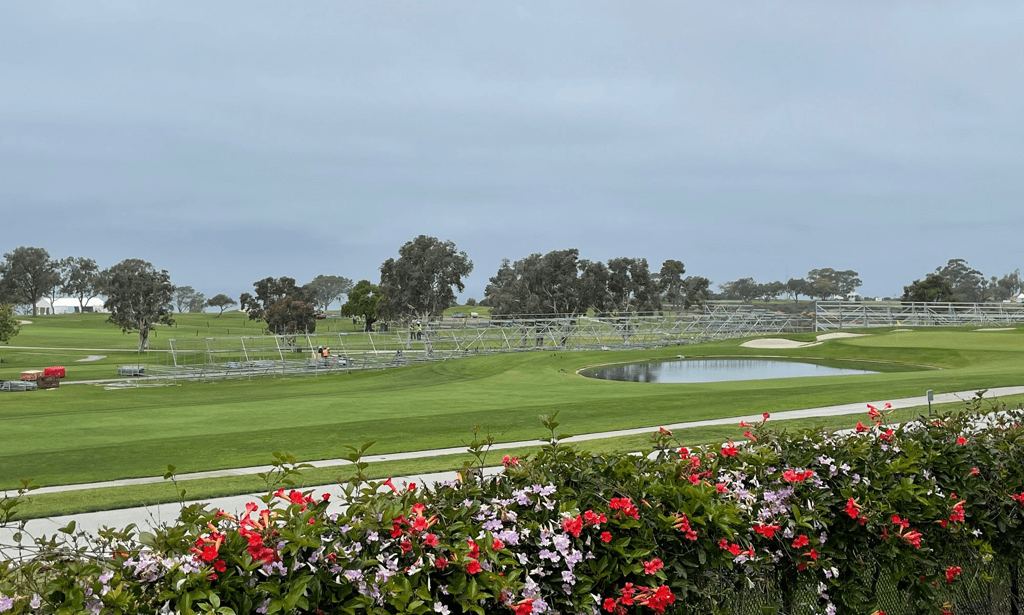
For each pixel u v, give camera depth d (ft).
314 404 96.58
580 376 154.40
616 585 12.92
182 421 81.71
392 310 383.86
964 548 17.13
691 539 13.26
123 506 36.01
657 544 13.33
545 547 12.66
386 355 239.71
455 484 14.71
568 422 65.72
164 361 265.13
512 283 446.60
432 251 376.68
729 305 316.81
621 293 401.90
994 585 17.98
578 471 14.83
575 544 12.80
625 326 262.06
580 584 12.55
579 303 391.86
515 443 54.03
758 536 14.48
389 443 56.49
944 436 19.22
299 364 207.72
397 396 107.14
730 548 13.33
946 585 16.61
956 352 169.99
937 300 398.21
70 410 112.37
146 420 83.41
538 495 13.61
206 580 10.34
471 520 13.00
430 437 59.11
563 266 388.57
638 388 113.50
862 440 18.10
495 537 12.34
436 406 90.33
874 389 84.12
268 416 84.28
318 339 346.54
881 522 15.60
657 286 418.92
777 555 14.66
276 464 14.11
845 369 164.76
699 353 209.36
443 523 12.60
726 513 13.39
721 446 17.33
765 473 16.02
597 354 205.67
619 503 13.10
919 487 16.22
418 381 157.79
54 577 11.16
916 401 70.74
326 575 10.84
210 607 9.86
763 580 14.35
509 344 249.55
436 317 371.15
